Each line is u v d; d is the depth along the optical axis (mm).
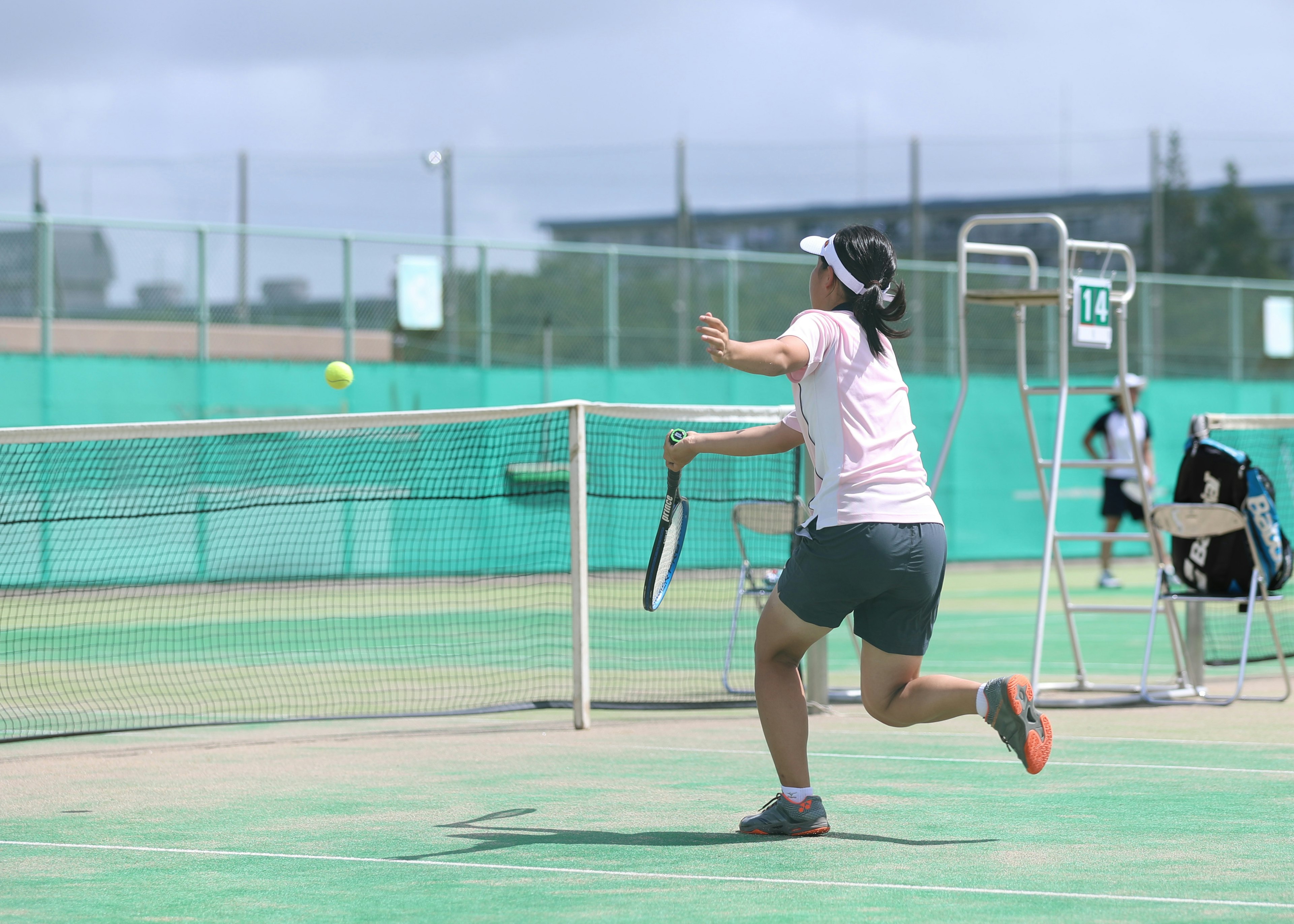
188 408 18328
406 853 5062
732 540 18328
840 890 4441
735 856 4934
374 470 18328
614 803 5984
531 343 20031
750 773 6703
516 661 11641
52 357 17625
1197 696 9164
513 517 18547
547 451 18828
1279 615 14938
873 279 4969
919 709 4949
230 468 17969
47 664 11570
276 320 18891
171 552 17172
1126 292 8875
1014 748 4742
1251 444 18562
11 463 16938
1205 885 4480
